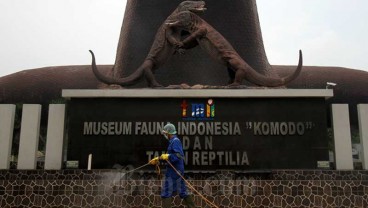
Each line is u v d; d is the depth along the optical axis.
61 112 12.12
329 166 11.67
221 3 22.22
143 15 22.70
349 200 10.93
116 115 11.94
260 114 11.96
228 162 11.67
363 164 11.79
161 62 13.66
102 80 13.58
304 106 12.02
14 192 10.98
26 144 11.85
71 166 11.62
